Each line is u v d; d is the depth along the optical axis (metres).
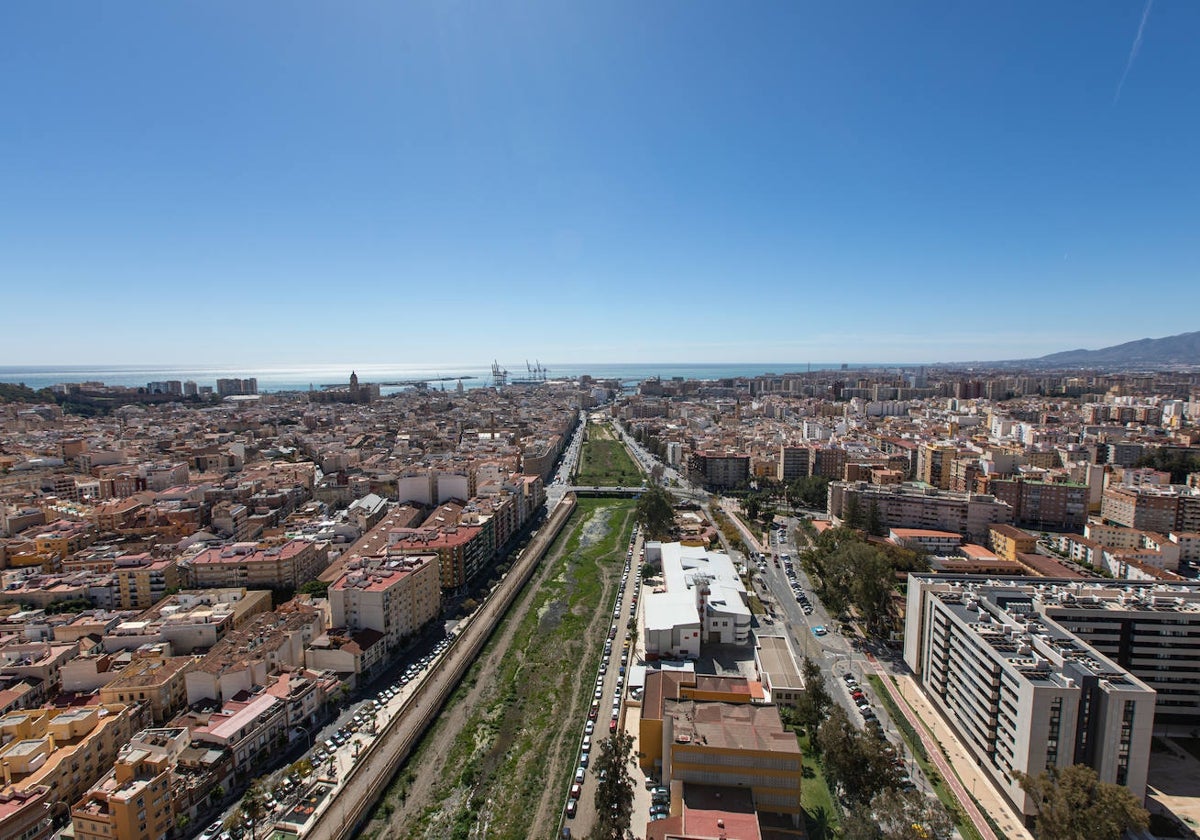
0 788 152.00
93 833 145.62
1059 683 159.25
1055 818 142.00
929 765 181.62
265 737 185.75
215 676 198.75
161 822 151.88
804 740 194.38
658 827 146.25
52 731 172.62
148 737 173.12
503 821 165.00
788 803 153.12
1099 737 157.88
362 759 178.50
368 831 162.75
